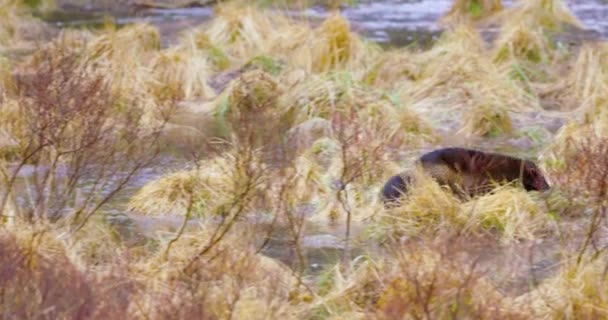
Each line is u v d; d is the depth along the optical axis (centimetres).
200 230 3300
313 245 3294
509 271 3030
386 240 3347
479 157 3731
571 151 4175
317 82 4906
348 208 3397
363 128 4200
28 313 2409
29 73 5228
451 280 2678
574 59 5922
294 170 3534
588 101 5078
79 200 3588
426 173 3681
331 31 5697
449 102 5075
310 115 4756
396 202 3572
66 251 2978
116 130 4031
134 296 2603
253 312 2653
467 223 3416
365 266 2961
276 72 5556
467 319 2586
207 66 5662
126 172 3906
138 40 5903
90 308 2462
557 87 5425
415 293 2617
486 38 6575
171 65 5422
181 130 4631
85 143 3647
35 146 3812
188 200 3562
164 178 3697
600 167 3303
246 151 3597
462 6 7119
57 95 3388
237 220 3369
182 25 6950
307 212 3578
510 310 2644
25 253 2778
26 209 3403
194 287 2705
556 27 6644
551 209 3562
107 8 7575
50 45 5803
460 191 3672
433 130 4653
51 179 3569
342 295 2806
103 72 5147
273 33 6059
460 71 5228
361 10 7512
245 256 2928
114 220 3491
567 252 3123
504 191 3547
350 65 5562
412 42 6475
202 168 3791
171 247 3069
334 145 4156
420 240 3328
